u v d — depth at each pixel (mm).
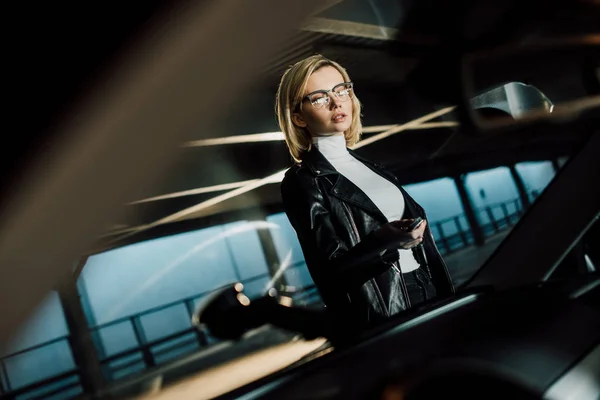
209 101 4879
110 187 3617
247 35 5137
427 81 9078
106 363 8672
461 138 9680
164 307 9211
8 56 5168
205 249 10594
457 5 7906
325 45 7477
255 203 10930
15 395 8172
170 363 8180
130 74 4676
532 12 7734
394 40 8102
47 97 4879
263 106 7402
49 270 2650
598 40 7582
